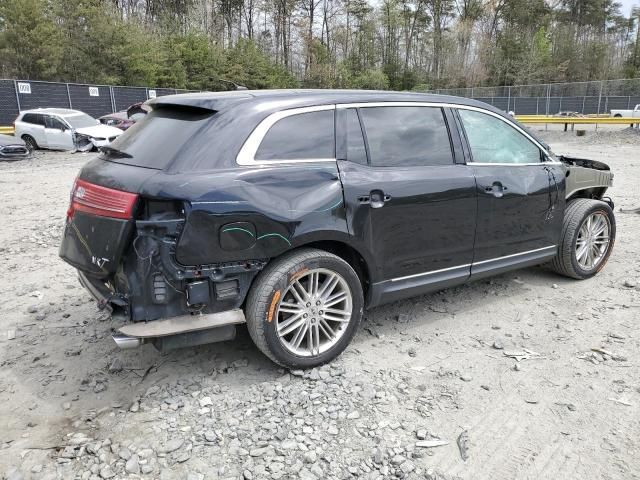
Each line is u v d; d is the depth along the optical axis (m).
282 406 3.17
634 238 6.79
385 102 3.88
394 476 2.62
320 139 3.54
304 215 3.32
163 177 3.03
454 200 4.04
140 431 2.97
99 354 3.88
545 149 4.88
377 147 3.78
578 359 3.74
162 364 3.71
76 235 3.30
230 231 3.10
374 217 3.65
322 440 2.88
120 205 3.04
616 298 4.82
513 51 61.38
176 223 2.99
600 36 70.12
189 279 3.11
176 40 42.62
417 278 4.01
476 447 2.83
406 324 4.35
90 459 2.75
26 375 3.59
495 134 4.50
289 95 3.56
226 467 2.68
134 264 3.06
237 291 3.25
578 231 5.09
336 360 3.73
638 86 37.06
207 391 3.34
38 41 31.20
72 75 33.88
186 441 2.88
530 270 5.66
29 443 2.89
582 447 2.83
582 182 5.21
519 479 2.61
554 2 74.81
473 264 4.32
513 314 4.53
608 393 3.31
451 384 3.45
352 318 3.66
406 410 3.16
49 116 19.25
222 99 3.40
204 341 3.25
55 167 15.27
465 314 4.54
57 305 4.80
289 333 3.56
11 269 5.85
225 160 3.18
